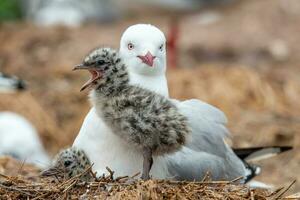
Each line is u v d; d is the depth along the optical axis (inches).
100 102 363.3
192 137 402.9
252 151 451.2
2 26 884.0
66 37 845.2
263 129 621.0
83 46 823.1
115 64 363.6
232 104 669.3
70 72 754.2
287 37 847.7
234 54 818.8
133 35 409.4
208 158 403.9
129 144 368.8
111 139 377.7
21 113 671.8
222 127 420.8
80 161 383.6
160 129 354.6
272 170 557.0
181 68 765.9
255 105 677.9
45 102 690.8
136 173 373.1
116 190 354.0
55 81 739.4
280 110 673.0
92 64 364.8
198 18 907.4
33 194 365.4
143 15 945.5
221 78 692.7
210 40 845.2
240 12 905.5
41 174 389.7
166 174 386.3
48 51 815.7
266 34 855.1
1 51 820.6
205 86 683.4
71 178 369.1
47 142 652.1
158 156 373.4
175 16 888.3
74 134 655.1
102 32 869.2
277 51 820.6
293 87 712.4
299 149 589.0
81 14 931.3
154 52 406.3
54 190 363.3
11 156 531.8
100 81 362.6
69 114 678.5
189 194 353.4
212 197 354.0
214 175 404.5
